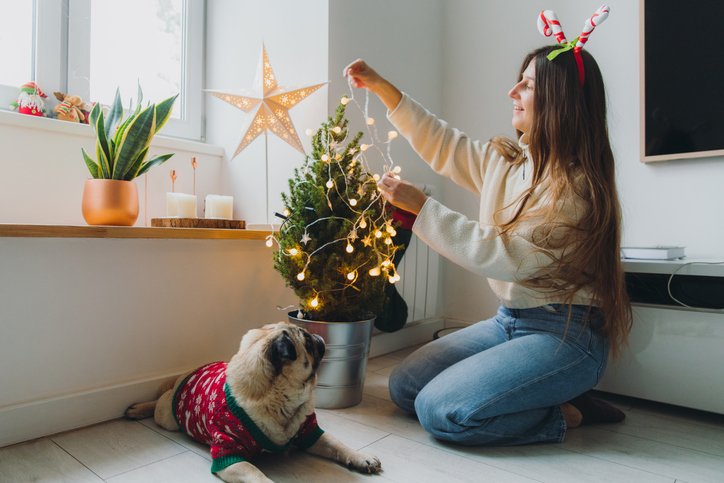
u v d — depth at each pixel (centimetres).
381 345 208
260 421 101
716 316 138
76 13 168
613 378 156
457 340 147
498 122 229
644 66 183
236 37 200
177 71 201
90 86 173
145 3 190
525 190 125
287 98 168
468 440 116
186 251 149
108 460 108
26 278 118
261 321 170
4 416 114
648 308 149
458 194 240
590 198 117
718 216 173
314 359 108
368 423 133
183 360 149
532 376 117
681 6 176
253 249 167
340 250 137
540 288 123
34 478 99
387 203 141
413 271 218
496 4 230
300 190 142
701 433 134
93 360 130
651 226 187
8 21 155
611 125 196
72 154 155
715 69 170
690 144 175
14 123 141
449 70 246
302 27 181
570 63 123
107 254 131
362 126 192
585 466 111
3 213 141
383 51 204
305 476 103
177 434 123
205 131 209
